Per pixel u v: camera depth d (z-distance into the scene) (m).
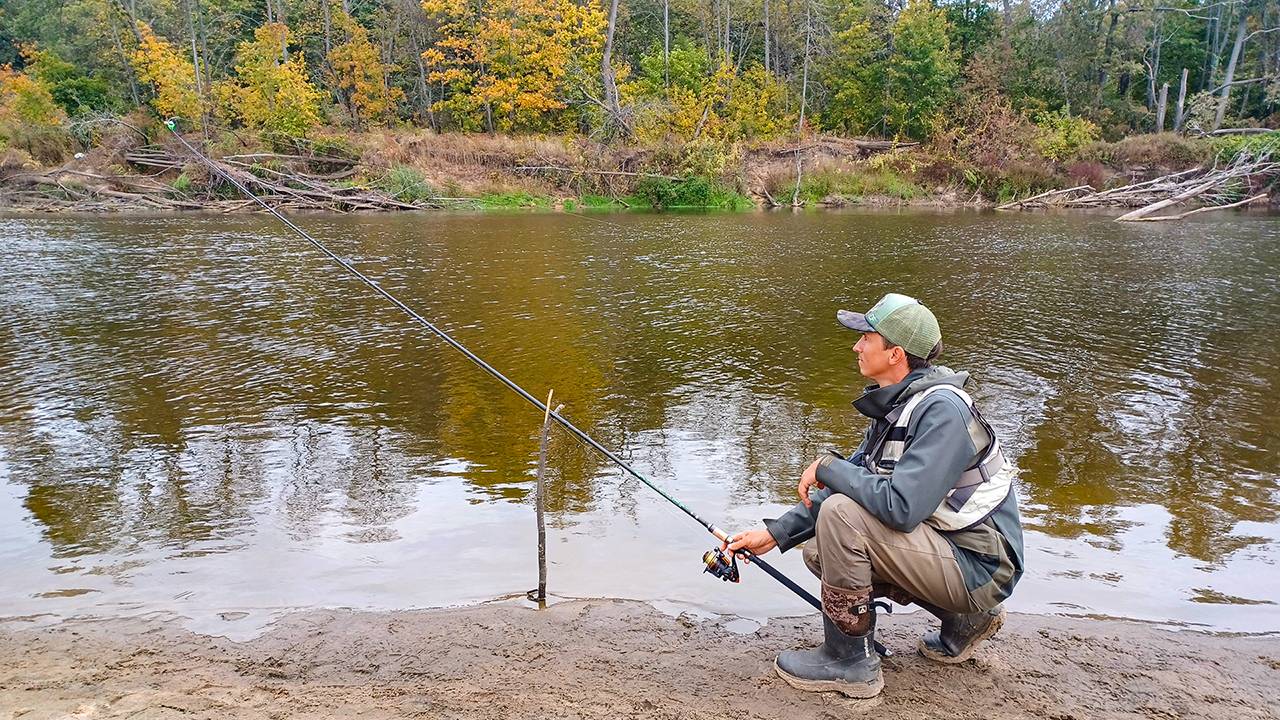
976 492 2.55
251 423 5.65
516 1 30.53
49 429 5.52
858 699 2.71
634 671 2.91
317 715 2.62
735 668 2.93
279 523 4.16
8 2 42.38
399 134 29.08
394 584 3.59
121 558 3.81
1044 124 32.44
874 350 2.65
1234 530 4.08
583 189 27.59
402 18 34.06
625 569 3.71
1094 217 23.31
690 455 5.07
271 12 35.81
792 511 2.88
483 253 14.58
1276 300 10.09
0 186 23.19
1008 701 2.73
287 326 8.63
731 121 32.09
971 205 28.75
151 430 5.51
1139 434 5.42
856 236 17.86
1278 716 2.66
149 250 14.31
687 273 12.43
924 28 34.47
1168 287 11.09
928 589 2.58
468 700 2.72
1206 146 30.66
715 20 38.38
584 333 8.38
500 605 3.42
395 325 8.71
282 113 27.08
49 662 2.98
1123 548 3.90
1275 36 39.28
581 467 4.88
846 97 36.34
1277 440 5.31
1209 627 3.26
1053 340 8.07
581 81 31.59
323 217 21.61
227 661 2.99
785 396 6.27
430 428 5.55
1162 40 39.00
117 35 32.97
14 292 10.41
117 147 25.44
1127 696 2.77
